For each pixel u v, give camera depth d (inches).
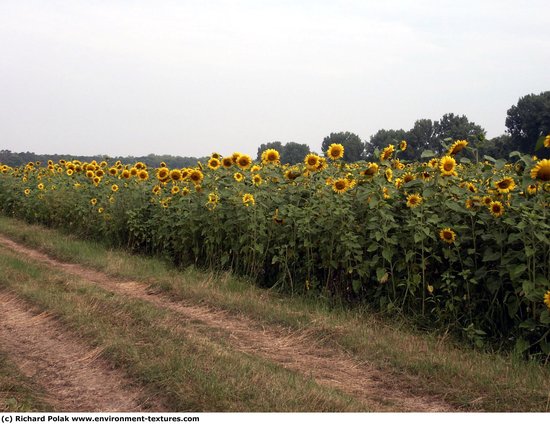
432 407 199.6
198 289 340.2
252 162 409.4
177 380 201.6
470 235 274.8
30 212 694.5
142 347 237.1
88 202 573.3
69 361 232.2
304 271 339.6
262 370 214.2
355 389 215.3
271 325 288.2
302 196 365.7
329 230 322.0
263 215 361.4
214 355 227.3
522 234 242.1
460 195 279.4
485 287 267.1
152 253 471.8
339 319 287.6
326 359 247.3
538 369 224.1
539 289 236.2
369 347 250.7
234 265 385.4
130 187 514.9
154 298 341.7
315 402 189.0
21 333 265.6
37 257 487.2
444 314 272.4
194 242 402.0
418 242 285.0
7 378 205.8
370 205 293.9
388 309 288.5
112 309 291.3
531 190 254.4
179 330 262.7
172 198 442.0
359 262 311.9
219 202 392.2
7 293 329.4
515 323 251.1
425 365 227.6
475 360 234.1
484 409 194.2
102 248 504.1
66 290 335.9
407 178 307.0
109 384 210.5
